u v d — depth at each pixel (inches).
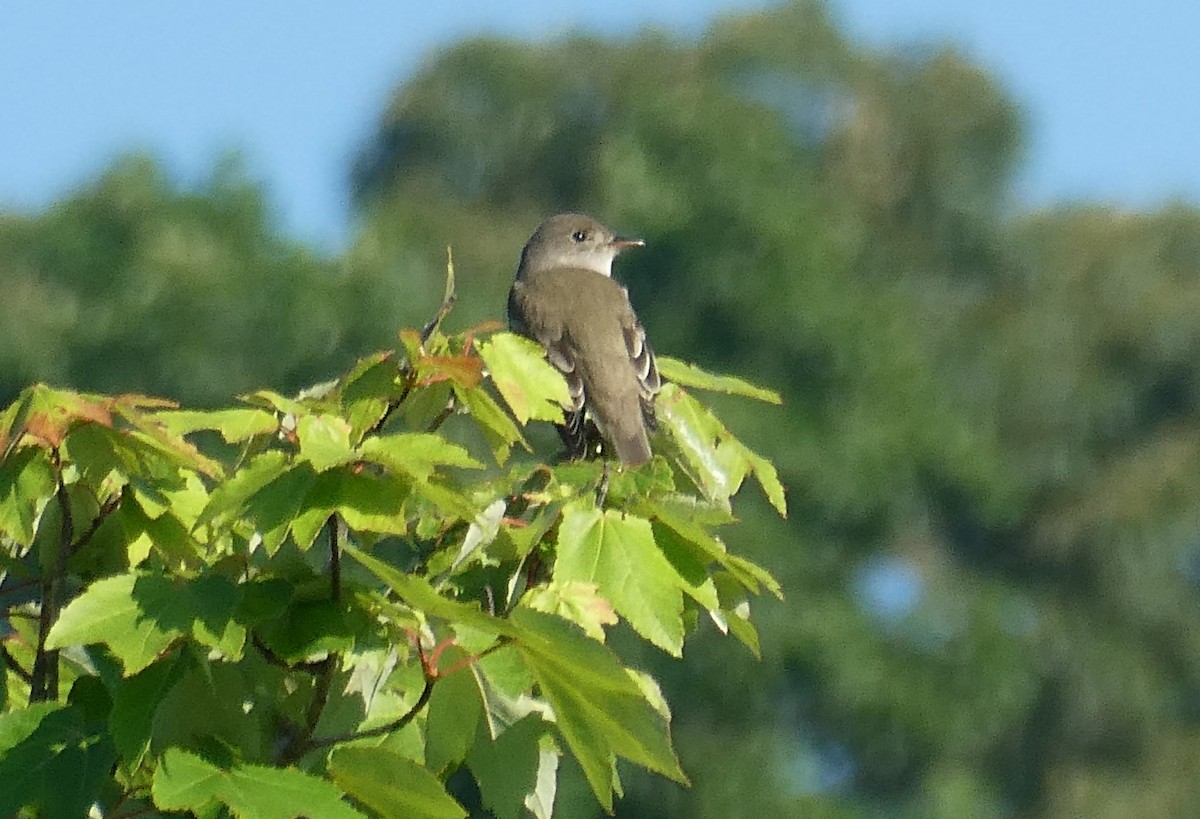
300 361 791.1
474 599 183.9
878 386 995.9
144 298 802.8
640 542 180.2
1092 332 1291.8
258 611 167.2
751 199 1007.0
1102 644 1133.1
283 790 160.7
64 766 165.8
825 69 1375.5
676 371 223.9
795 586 911.7
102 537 185.3
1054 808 1095.0
